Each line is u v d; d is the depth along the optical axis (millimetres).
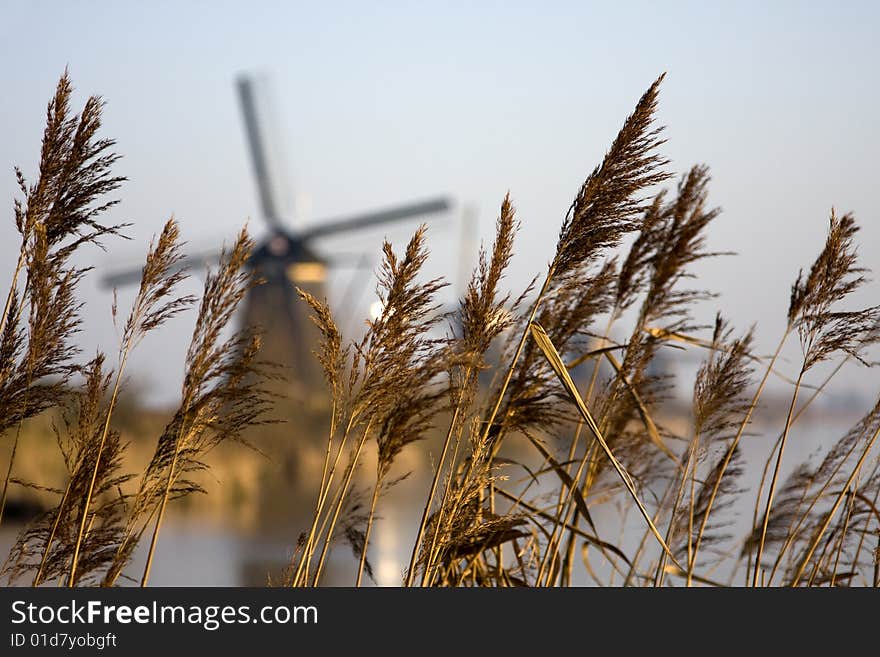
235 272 7789
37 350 8039
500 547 8875
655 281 9367
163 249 8031
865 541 10117
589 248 8055
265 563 36750
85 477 8039
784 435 9219
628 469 9898
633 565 8906
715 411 9344
